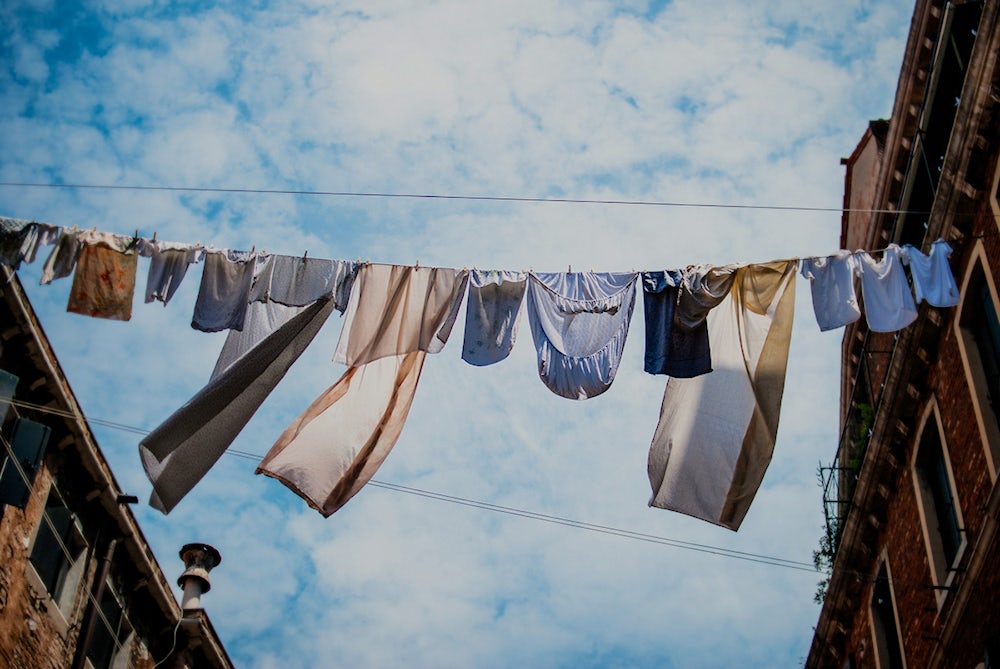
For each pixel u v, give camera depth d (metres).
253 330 12.84
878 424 18.83
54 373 17.67
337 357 12.45
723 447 12.77
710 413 12.87
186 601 21.56
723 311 12.94
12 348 17.23
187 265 12.38
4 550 16.36
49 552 17.83
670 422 12.97
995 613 14.73
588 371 12.43
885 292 12.24
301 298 12.48
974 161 16.02
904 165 18.86
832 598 20.70
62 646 17.66
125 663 19.50
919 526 17.72
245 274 12.44
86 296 12.23
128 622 19.86
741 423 12.77
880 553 19.58
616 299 12.55
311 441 13.12
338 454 13.12
